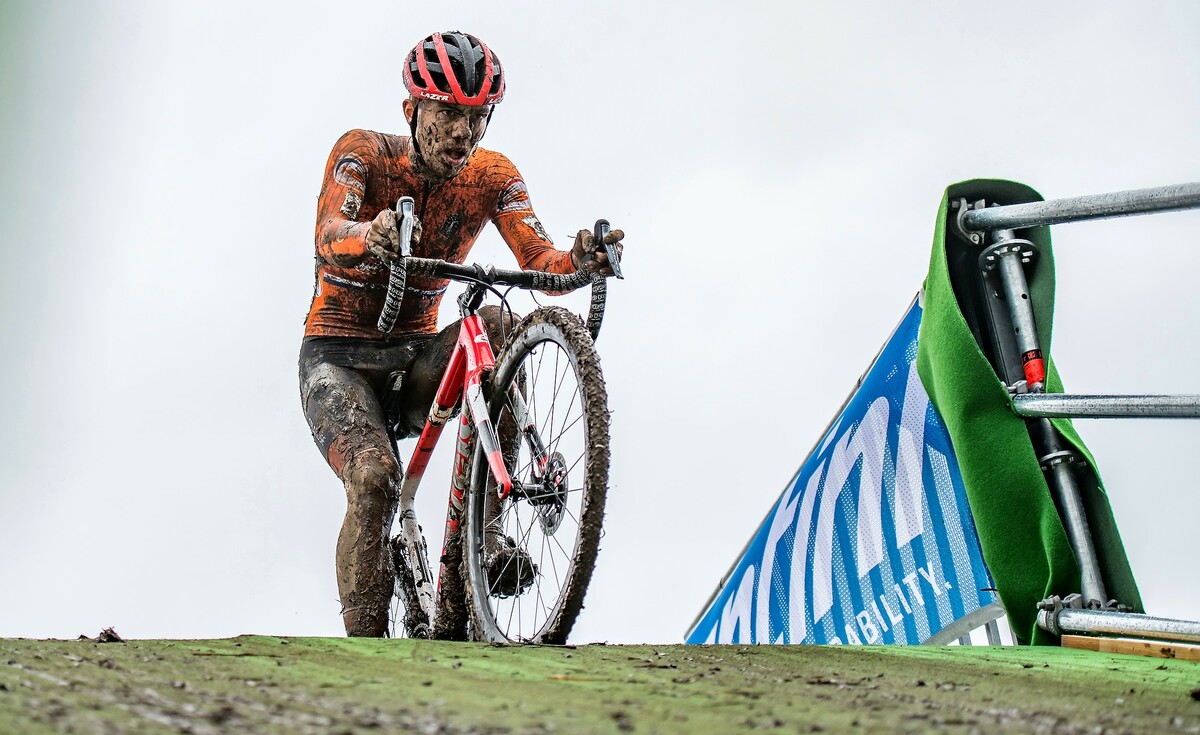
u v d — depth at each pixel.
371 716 2.21
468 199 5.29
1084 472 4.49
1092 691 2.79
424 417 5.23
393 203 5.14
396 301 4.34
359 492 4.70
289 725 2.10
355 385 5.04
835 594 5.23
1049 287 4.69
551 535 4.25
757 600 5.56
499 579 4.41
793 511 5.49
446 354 5.09
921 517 4.98
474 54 4.93
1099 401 4.27
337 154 5.09
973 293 4.78
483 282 4.43
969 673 3.09
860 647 3.65
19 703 2.12
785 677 2.89
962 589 4.83
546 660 3.07
